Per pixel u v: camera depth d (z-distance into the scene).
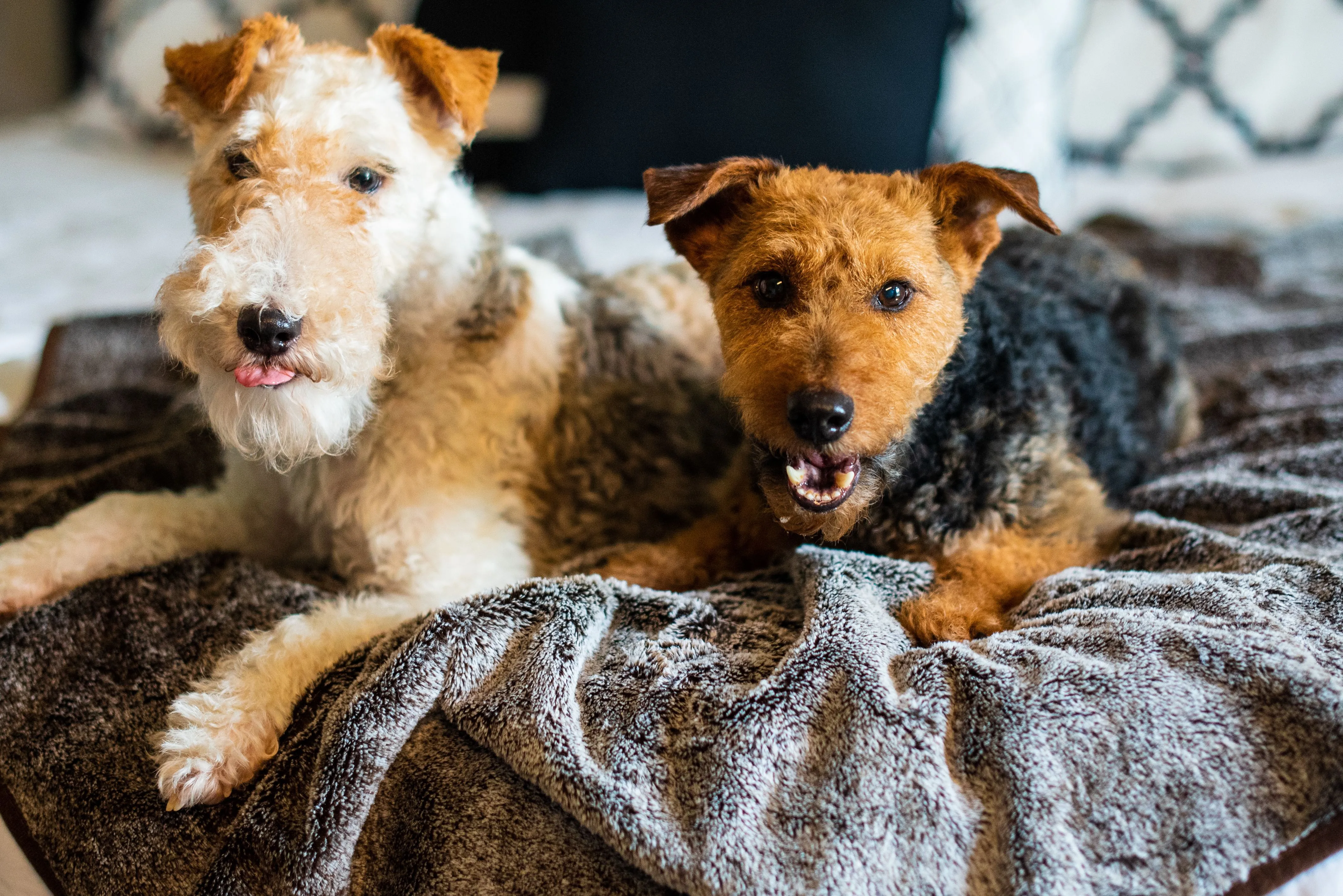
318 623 1.23
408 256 1.37
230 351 1.09
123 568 1.44
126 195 2.95
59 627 1.26
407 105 1.43
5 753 1.14
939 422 1.32
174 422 1.93
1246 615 1.07
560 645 1.09
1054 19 3.00
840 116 2.62
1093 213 3.04
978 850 0.91
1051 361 1.48
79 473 1.78
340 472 1.42
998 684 1.00
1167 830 0.90
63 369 2.07
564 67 2.73
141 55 3.45
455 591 1.36
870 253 1.22
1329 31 3.20
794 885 0.89
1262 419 1.83
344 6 3.43
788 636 1.17
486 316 1.48
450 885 0.97
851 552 1.29
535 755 0.98
